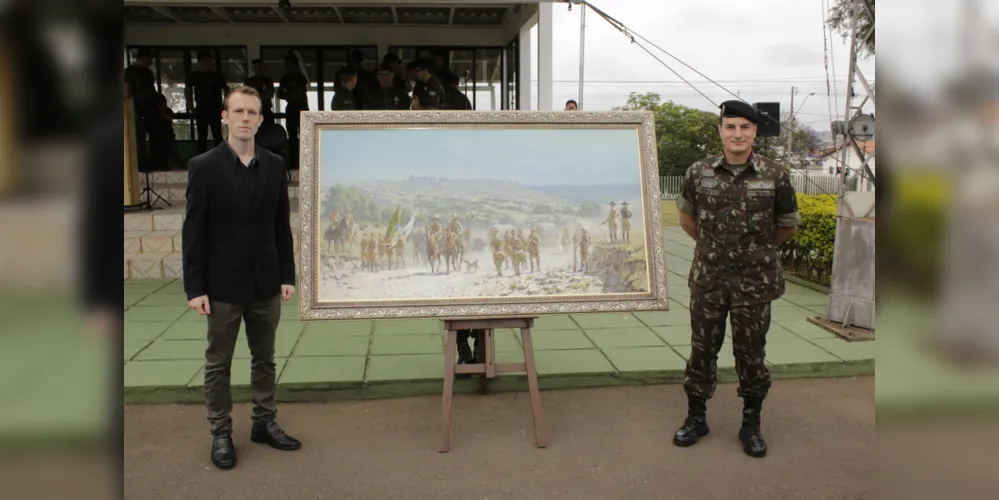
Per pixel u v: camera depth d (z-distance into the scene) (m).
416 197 3.47
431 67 10.60
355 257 3.41
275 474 3.31
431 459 3.46
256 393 3.55
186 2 8.58
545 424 3.88
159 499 3.06
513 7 10.48
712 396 3.96
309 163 3.44
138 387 4.11
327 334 5.31
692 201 3.58
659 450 3.56
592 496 3.12
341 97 9.73
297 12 11.48
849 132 5.68
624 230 3.54
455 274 3.45
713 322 3.46
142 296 6.41
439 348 4.95
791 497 3.11
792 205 3.42
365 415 4.01
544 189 3.54
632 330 5.48
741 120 3.25
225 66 12.10
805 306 6.25
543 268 3.49
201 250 3.19
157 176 10.22
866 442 3.64
